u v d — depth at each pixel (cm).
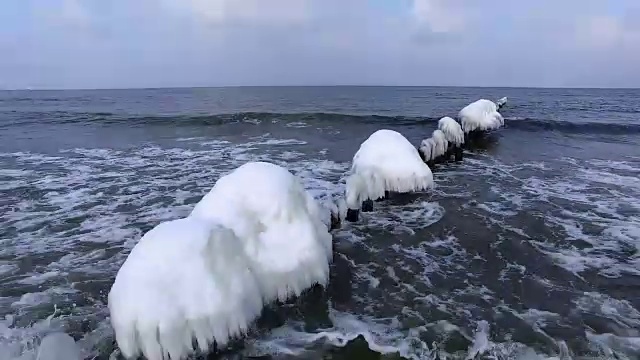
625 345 421
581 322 462
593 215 796
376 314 475
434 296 515
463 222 752
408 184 857
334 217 713
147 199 888
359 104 3862
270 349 405
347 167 1159
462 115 1584
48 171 1145
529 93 6266
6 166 1210
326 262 506
